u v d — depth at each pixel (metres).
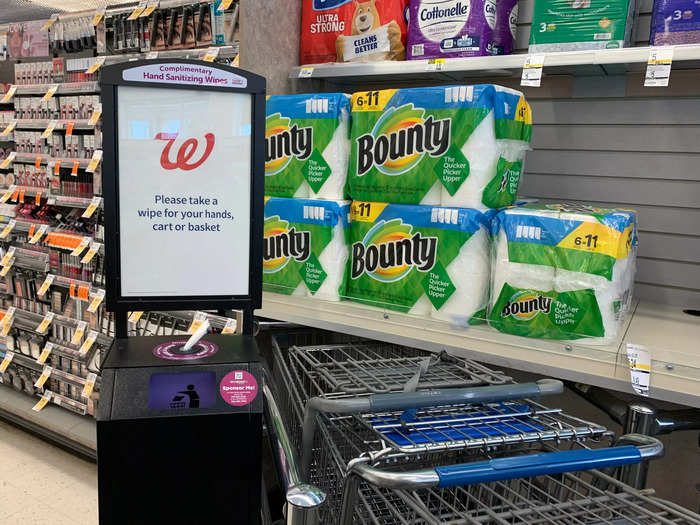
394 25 2.17
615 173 2.25
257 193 1.13
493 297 1.67
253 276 1.16
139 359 1.02
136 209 1.08
